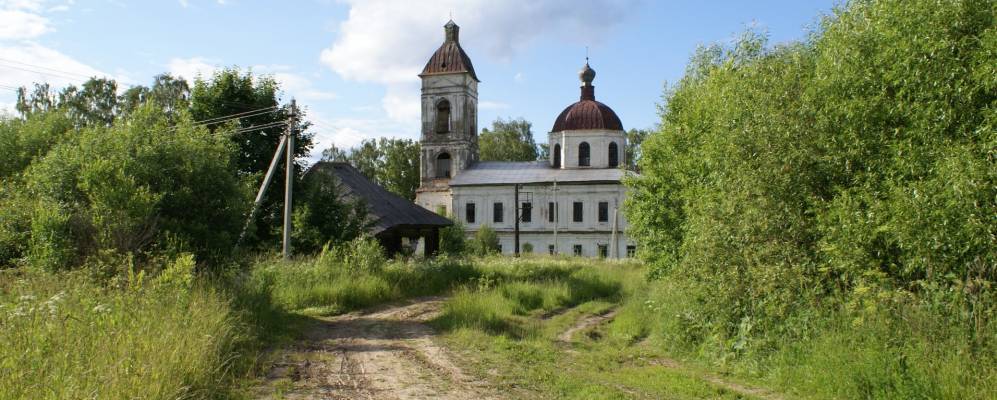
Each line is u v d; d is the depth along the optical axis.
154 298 9.59
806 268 9.99
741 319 10.77
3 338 6.78
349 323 15.45
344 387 8.59
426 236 37.56
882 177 9.38
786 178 10.24
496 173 61.03
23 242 13.52
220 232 15.09
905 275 8.86
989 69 7.91
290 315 15.63
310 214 25.84
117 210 13.15
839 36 10.15
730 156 11.29
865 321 8.55
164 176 14.54
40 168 14.30
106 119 49.41
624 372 9.93
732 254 11.07
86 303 8.66
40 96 50.19
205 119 28.33
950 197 7.85
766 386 8.99
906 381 7.48
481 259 31.80
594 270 28.89
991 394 6.87
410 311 17.83
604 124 60.12
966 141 8.30
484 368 9.97
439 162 63.22
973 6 8.58
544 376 9.35
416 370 9.78
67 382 6.11
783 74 11.53
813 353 8.85
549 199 58.78
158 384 6.60
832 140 9.92
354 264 21.81
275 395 8.00
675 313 12.25
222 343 9.47
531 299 19.88
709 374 9.87
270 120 28.66
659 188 16.91
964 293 7.91
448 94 61.50
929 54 8.68
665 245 16.48
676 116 17.12
